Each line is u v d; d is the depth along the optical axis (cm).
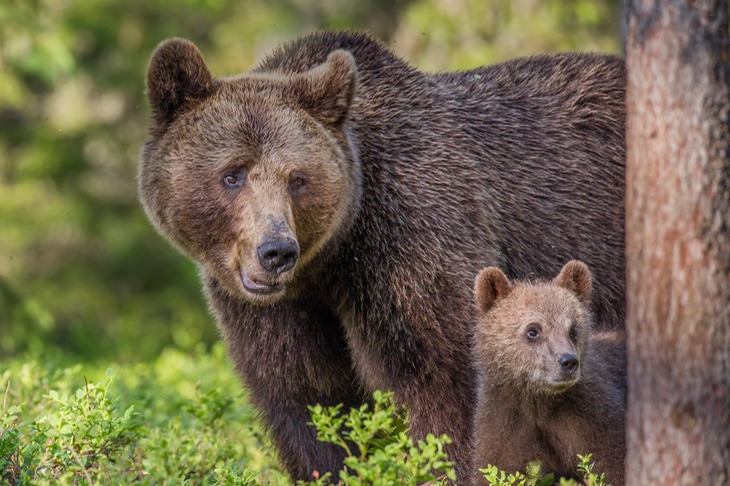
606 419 1061
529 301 1070
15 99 2825
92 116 3203
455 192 1157
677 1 841
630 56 879
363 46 1228
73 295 2997
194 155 1078
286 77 1145
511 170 1228
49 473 985
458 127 1205
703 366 848
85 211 3055
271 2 3294
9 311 2764
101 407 1050
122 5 3098
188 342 2542
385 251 1123
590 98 1291
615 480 1059
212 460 1147
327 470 1185
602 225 1255
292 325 1159
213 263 1098
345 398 1198
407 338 1112
